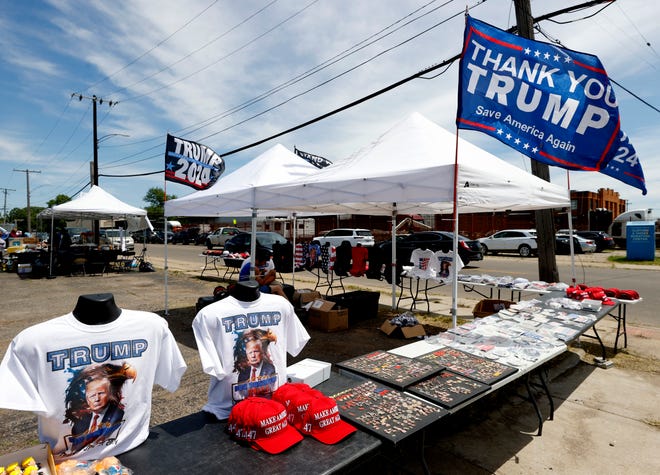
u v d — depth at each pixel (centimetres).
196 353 507
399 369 280
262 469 172
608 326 666
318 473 170
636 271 1420
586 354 522
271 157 680
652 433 328
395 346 539
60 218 1461
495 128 368
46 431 168
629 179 457
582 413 362
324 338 577
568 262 1731
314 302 657
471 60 362
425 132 544
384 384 259
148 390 193
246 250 1700
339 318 617
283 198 572
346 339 573
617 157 453
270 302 246
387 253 814
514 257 2070
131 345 187
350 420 213
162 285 1117
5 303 844
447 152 500
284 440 190
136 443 188
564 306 473
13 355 157
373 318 707
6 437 315
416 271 736
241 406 201
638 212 2425
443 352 324
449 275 689
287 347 254
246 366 229
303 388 222
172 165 588
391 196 476
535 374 449
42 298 904
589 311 455
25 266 1320
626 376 450
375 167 497
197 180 612
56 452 168
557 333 371
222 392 227
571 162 391
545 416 356
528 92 379
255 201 595
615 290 538
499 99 371
